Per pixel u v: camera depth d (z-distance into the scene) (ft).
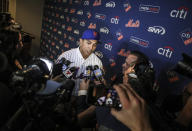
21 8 17.07
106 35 8.30
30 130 2.38
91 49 7.15
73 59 7.40
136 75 3.31
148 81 3.09
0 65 2.27
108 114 3.28
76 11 11.08
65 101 2.87
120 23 7.46
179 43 5.13
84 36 6.98
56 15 14.33
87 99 3.57
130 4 6.94
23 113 2.45
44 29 17.37
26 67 3.56
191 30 4.79
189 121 1.93
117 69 7.55
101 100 3.49
